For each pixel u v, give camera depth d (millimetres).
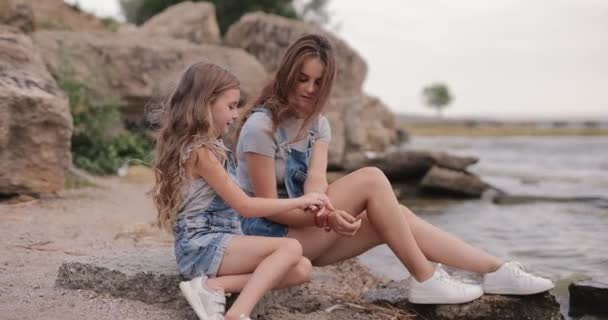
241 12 22031
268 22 13867
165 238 4809
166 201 2928
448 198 8945
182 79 2957
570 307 3668
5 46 6062
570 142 26281
